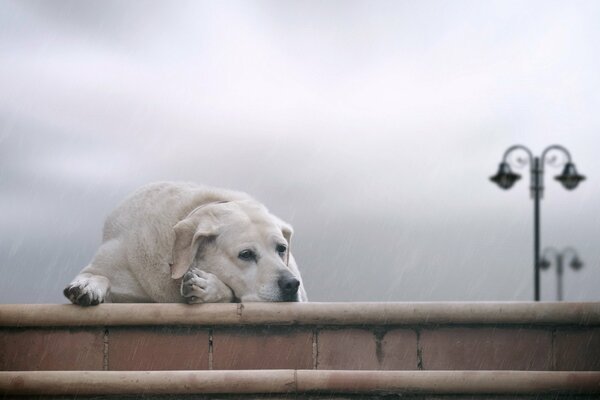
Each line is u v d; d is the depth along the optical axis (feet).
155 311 14.28
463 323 14.28
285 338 14.35
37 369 14.29
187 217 17.65
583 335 14.21
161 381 13.70
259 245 17.33
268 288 16.75
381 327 14.37
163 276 17.52
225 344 14.35
